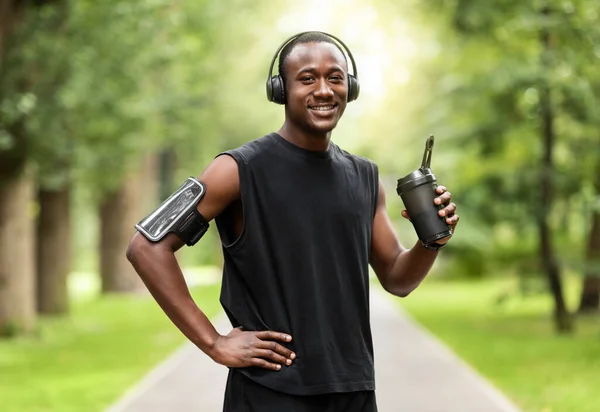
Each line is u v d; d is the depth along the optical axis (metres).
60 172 18.14
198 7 24.52
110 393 11.00
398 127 26.31
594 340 16.56
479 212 18.78
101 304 28.11
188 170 36.28
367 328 3.49
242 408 3.37
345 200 3.45
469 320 21.55
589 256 19.45
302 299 3.36
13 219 18.11
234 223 3.46
